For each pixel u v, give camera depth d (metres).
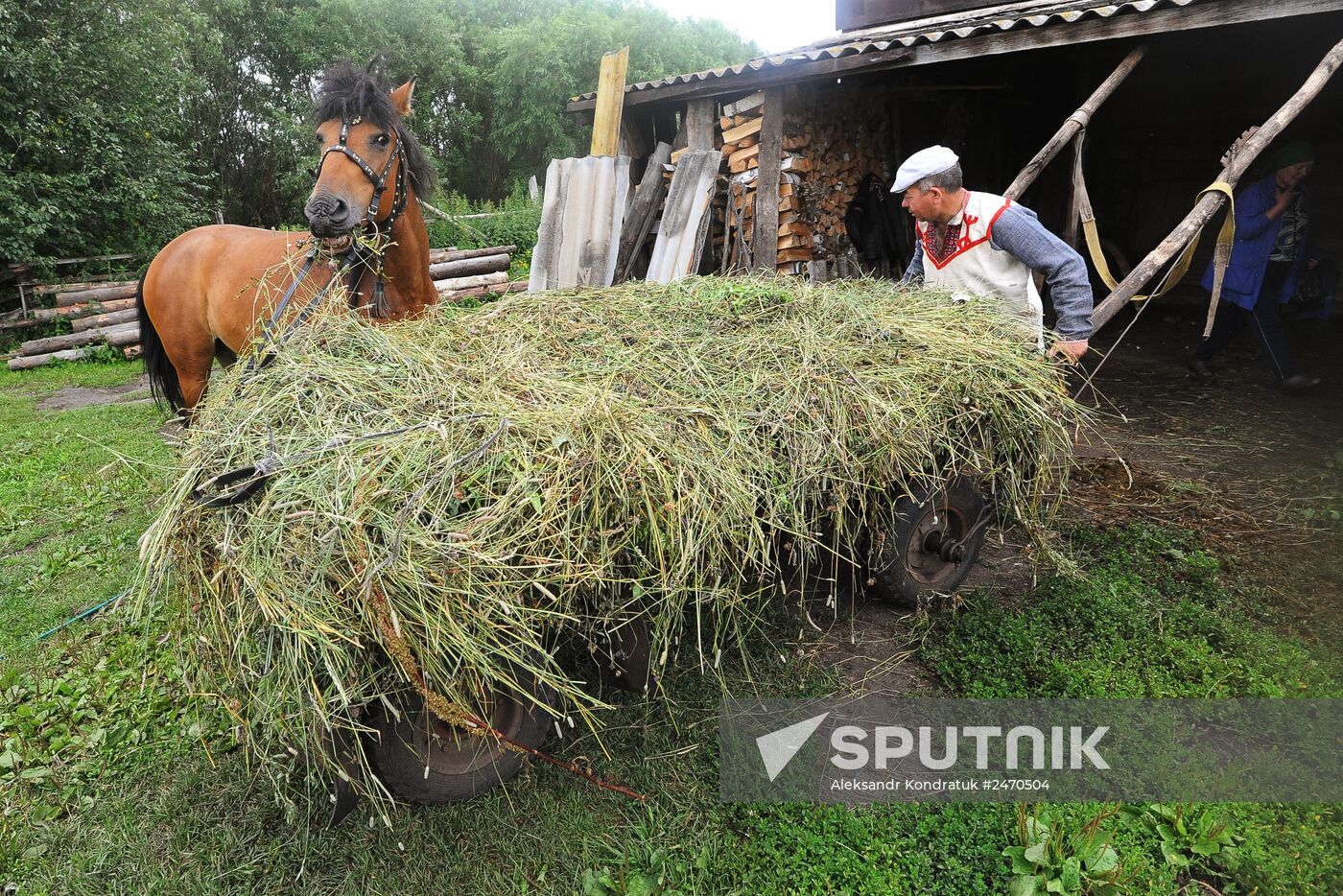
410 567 1.73
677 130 8.16
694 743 2.61
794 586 3.18
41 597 3.84
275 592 1.74
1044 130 9.37
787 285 3.44
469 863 2.20
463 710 1.93
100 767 2.66
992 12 6.44
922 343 2.86
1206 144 8.66
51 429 6.72
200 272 4.19
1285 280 5.58
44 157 11.96
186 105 18.91
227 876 2.21
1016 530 4.00
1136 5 4.58
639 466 2.04
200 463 2.05
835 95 7.05
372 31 23.38
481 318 3.00
